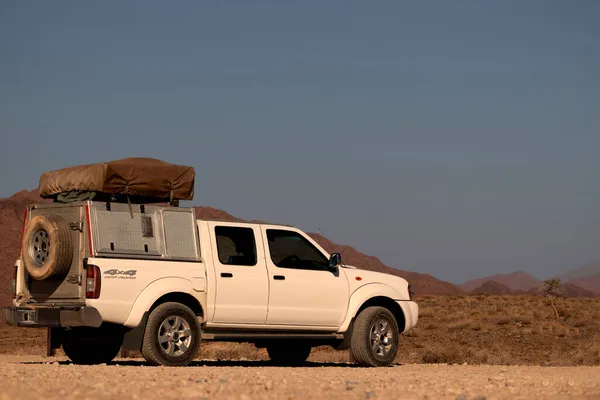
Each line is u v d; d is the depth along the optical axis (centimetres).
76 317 1334
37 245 1387
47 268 1352
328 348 3189
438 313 5822
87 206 1355
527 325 4978
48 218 1364
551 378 1250
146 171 1409
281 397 814
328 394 854
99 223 1357
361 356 1572
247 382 977
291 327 1521
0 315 5747
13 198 11694
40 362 1705
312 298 1538
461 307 6475
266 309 1488
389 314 1612
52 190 1456
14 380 955
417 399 832
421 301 7081
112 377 1052
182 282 1402
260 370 1305
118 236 1366
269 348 1741
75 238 1369
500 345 3725
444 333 4550
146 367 1320
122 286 1348
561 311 5781
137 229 1384
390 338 1606
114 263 1348
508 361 2408
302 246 1570
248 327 1478
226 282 1450
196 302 1429
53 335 1496
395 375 1275
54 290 1391
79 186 1402
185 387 884
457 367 1688
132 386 898
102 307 1331
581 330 4591
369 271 1636
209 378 1040
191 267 1421
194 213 1448
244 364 1722
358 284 1599
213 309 1437
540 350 3466
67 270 1369
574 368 1739
